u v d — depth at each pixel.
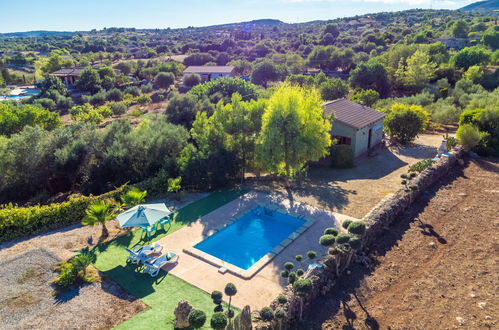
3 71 104.62
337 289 13.66
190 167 24.19
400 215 19.05
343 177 26.64
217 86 55.62
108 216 18.61
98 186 26.42
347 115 32.09
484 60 69.44
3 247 17.67
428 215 19.00
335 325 11.88
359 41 144.62
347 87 60.22
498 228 17.33
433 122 41.38
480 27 130.88
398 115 33.88
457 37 119.56
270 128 23.56
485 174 24.42
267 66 88.88
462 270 14.34
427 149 32.44
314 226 18.84
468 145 28.11
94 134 27.97
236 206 21.91
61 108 71.81
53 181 27.78
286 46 153.88
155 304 13.27
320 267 13.85
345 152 28.88
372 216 17.36
